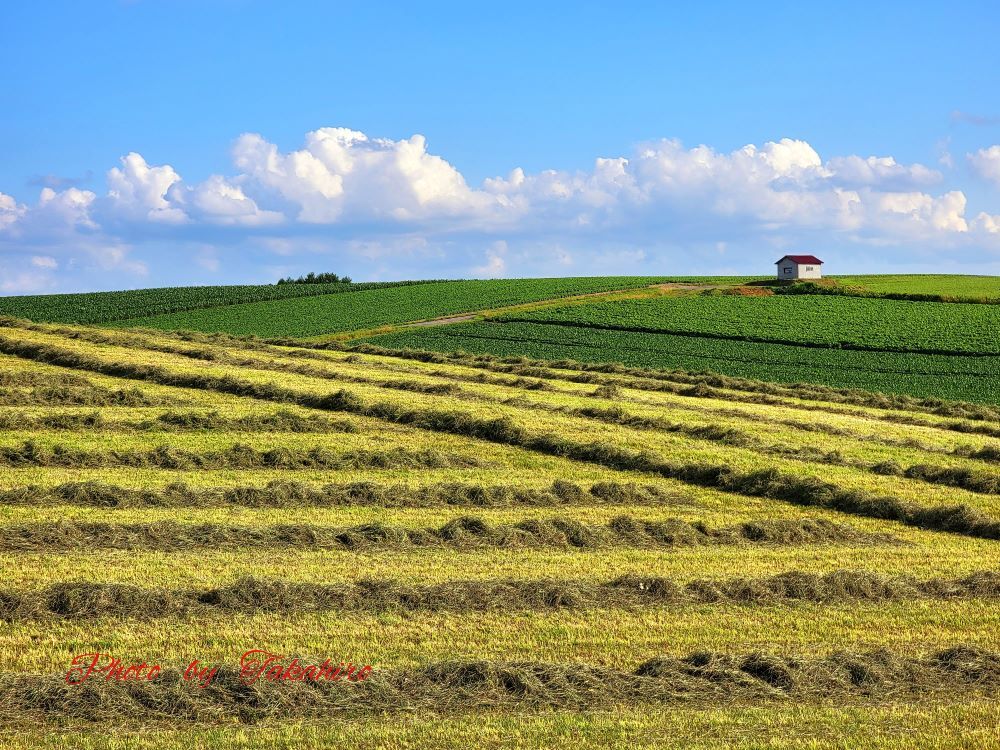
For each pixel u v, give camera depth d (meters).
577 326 125.25
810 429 55.12
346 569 27.17
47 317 137.12
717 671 20.06
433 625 22.94
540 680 19.45
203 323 133.75
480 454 45.75
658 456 44.41
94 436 44.56
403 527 31.36
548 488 38.81
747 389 72.75
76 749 16.39
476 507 36.16
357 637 22.02
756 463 44.38
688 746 16.88
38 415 46.47
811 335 112.25
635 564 29.12
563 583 25.55
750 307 138.00
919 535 34.72
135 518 31.97
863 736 17.45
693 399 64.38
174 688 18.42
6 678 18.58
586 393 63.53
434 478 40.72
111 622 22.25
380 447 45.41
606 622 23.59
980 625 24.25
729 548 31.77
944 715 18.52
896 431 55.34
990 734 17.61
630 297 162.62
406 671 19.73
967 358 98.50
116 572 25.84
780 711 18.55
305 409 54.03
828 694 19.61
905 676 20.41
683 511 36.91
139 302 157.00
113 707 17.84
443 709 18.39
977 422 62.34
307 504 35.22
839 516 37.22
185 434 46.31
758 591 25.98
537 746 16.84
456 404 55.78
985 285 179.62
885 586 26.83
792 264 175.62
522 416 52.62
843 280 191.75
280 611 23.42
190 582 25.33
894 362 96.50
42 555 27.11
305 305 152.50
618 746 16.88
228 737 16.97
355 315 140.75
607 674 19.84
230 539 29.62
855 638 23.12
